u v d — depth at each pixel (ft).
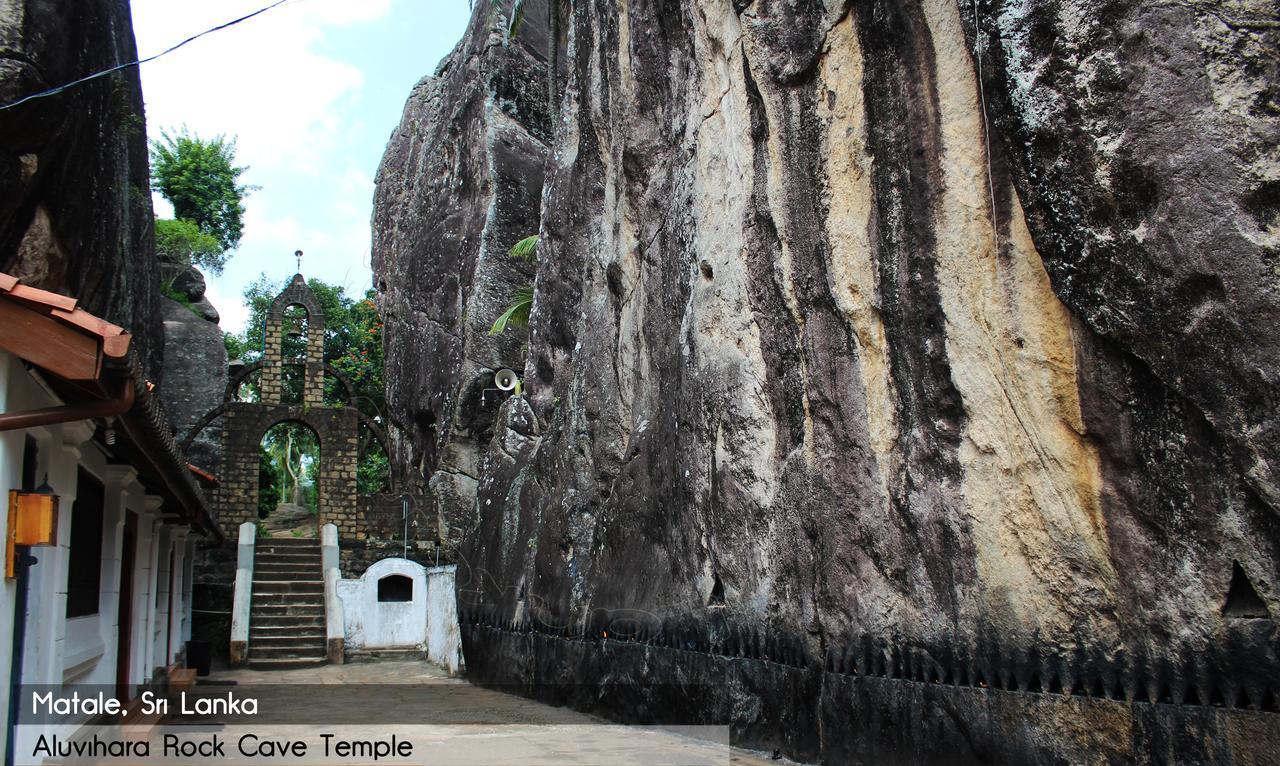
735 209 28.02
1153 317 15.23
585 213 44.83
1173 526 15.38
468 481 72.95
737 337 27.86
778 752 25.23
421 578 67.05
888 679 21.48
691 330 30.40
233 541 75.05
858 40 22.56
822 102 23.99
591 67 41.91
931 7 20.31
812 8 24.07
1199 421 14.98
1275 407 13.60
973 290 19.30
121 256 40.83
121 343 17.13
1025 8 16.90
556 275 48.42
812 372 24.53
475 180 77.25
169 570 45.68
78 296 36.86
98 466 25.86
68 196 33.19
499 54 77.51
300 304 84.64
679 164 32.86
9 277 17.06
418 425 82.07
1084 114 15.92
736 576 27.66
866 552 22.50
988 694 18.66
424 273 81.46
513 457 53.06
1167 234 14.76
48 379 19.19
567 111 48.52
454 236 78.74
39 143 30.12
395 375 85.71
